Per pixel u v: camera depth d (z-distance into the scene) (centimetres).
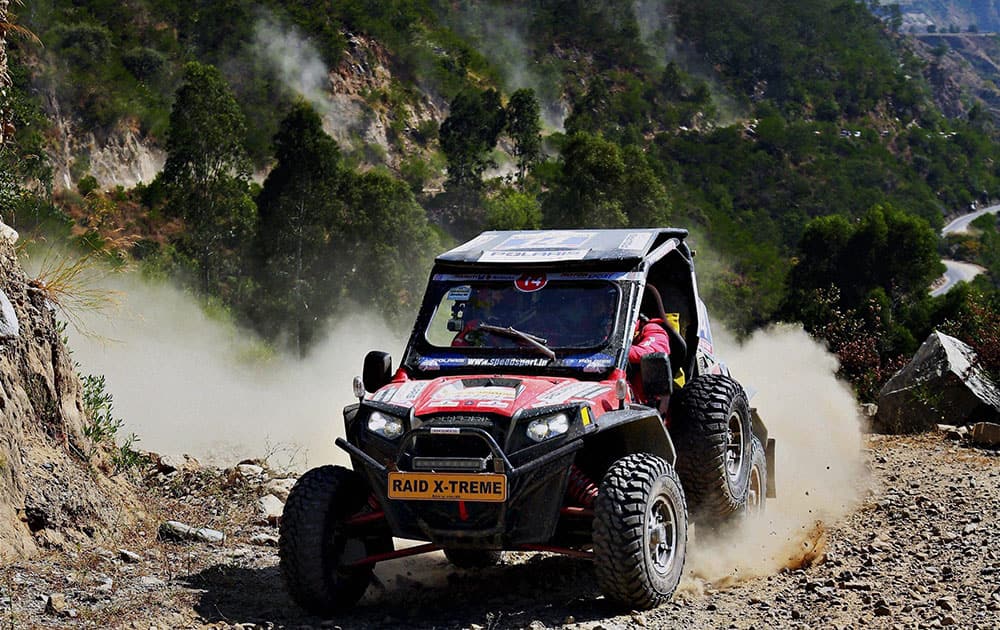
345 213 9825
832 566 709
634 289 670
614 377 632
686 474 682
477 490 565
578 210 11200
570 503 614
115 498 770
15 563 627
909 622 562
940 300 8444
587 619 572
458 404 591
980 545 754
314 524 589
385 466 589
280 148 9962
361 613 611
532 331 668
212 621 569
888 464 1152
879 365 1934
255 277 9612
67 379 791
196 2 19975
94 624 541
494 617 583
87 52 14700
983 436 1283
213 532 773
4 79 926
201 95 9588
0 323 697
